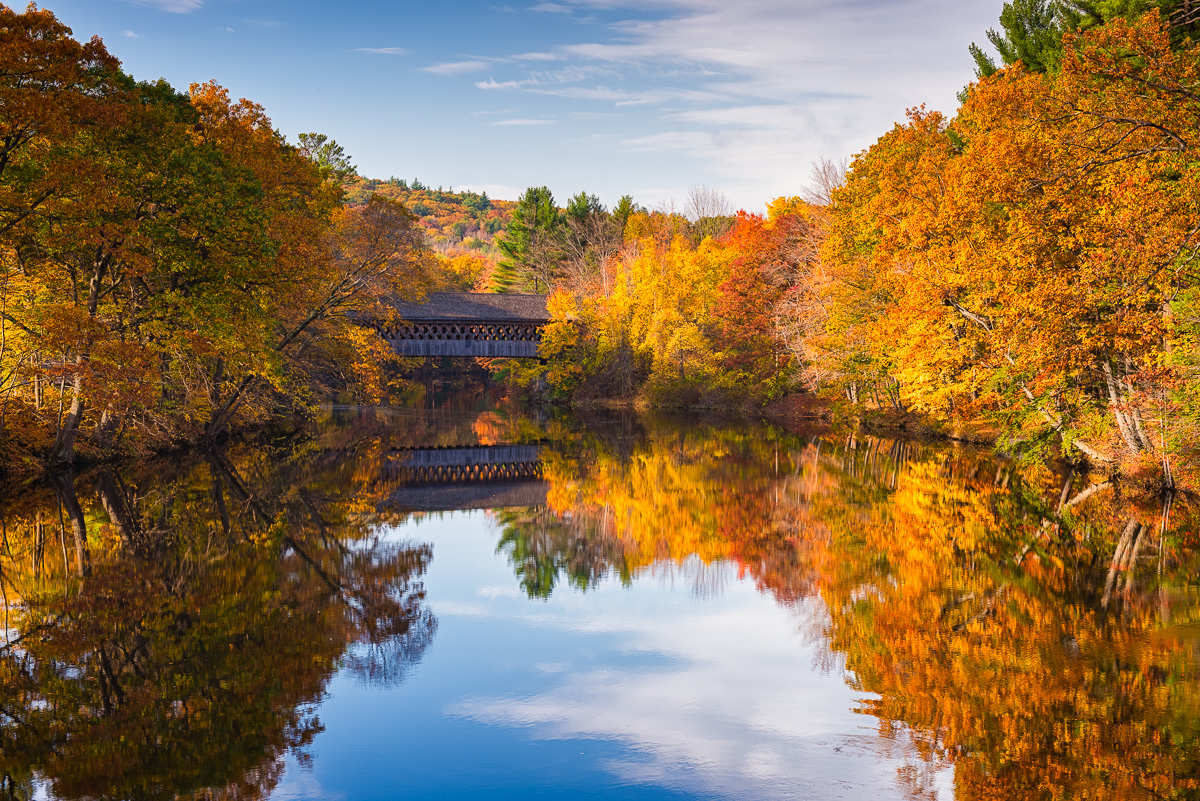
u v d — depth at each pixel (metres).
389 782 8.00
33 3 21.47
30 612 13.16
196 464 30.50
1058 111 20.97
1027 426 28.31
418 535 20.33
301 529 20.16
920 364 29.14
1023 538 17.95
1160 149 18.59
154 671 10.77
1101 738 8.72
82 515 20.67
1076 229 21.66
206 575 15.49
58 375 25.11
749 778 8.12
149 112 24.42
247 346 29.59
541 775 8.24
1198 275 20.84
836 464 31.09
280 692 10.23
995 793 7.69
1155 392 22.41
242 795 7.80
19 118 20.34
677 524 21.52
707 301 66.00
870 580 15.16
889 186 31.11
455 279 109.25
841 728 9.22
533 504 25.27
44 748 8.70
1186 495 22.23
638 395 69.00
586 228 101.50
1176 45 23.77
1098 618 12.52
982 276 24.41
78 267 26.97
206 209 25.28
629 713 9.69
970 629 12.21
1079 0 28.00
